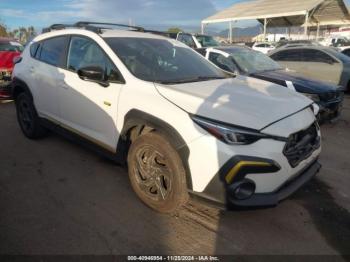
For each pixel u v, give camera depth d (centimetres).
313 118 345
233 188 274
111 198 362
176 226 316
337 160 489
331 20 2956
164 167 317
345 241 302
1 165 439
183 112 298
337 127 671
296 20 2984
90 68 366
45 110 481
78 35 428
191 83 361
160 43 436
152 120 313
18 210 336
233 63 689
